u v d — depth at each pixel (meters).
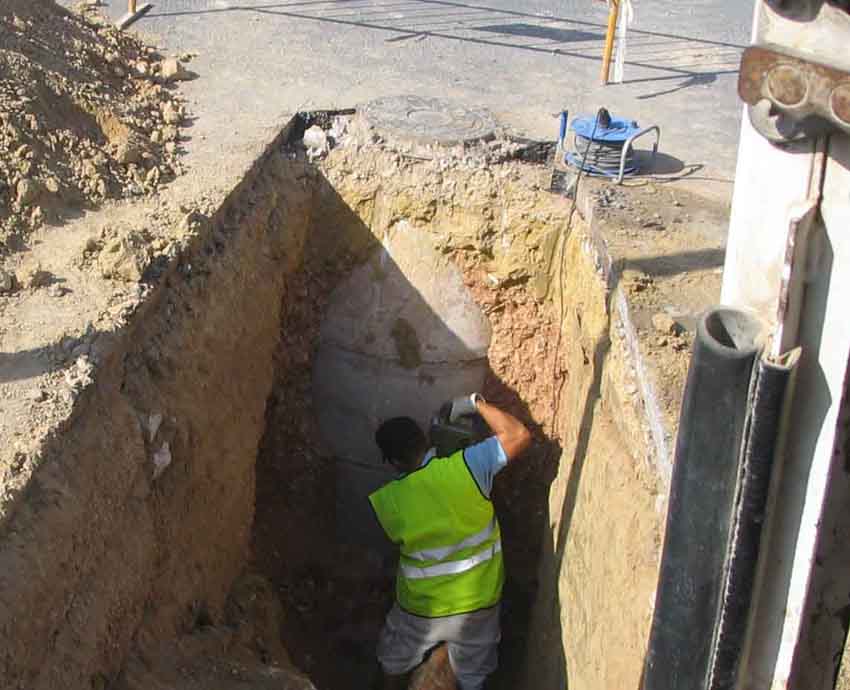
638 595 3.95
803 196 1.99
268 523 6.44
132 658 4.05
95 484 3.79
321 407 6.53
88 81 6.05
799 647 2.28
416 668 5.86
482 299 6.20
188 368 4.65
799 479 2.15
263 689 4.46
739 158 2.13
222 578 5.13
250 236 5.51
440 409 6.30
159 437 4.32
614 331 4.92
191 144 5.98
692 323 4.63
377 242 6.20
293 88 6.88
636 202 5.73
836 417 2.06
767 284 2.11
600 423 4.88
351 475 6.62
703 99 7.33
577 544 5.08
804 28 1.88
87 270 4.61
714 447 2.19
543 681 5.60
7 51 5.61
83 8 8.00
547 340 6.16
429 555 5.60
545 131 6.49
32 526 3.42
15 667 3.19
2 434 3.61
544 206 5.93
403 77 7.23
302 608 6.47
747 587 2.22
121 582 3.91
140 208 5.20
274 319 5.71
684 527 2.27
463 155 6.11
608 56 7.40
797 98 1.88
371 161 6.15
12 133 5.12
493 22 8.59
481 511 5.57
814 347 2.05
